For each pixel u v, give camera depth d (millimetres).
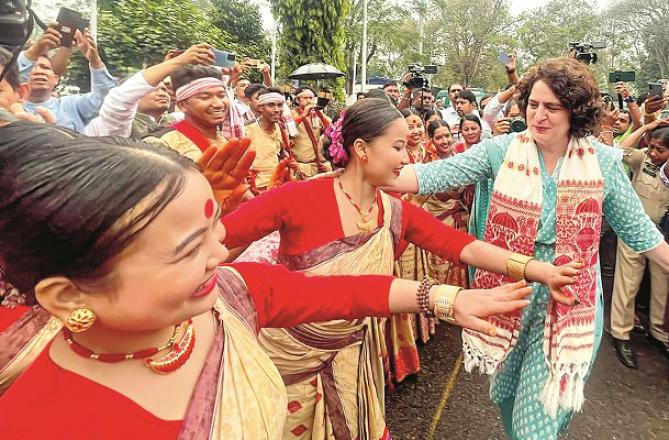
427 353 3645
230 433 767
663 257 1839
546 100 1718
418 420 2812
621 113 5602
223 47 9094
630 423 2836
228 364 826
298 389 1685
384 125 1571
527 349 1903
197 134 2424
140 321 687
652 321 3732
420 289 1104
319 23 10656
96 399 700
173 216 663
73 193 618
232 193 1056
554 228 1821
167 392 750
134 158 661
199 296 736
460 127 4773
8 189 629
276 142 4125
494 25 23656
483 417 2844
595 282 1826
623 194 1821
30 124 671
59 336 752
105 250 634
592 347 1808
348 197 1664
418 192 1949
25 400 693
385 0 19500
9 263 670
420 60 20297
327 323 1627
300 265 1665
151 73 2340
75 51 6605
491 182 2002
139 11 7203
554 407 1724
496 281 1871
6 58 1264
